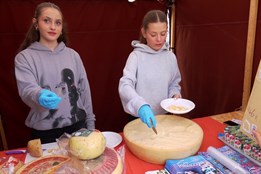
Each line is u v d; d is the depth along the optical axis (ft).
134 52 4.45
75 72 4.74
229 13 6.04
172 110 3.57
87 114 5.08
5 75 6.95
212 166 2.60
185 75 8.21
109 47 8.01
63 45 4.63
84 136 2.42
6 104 7.10
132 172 2.70
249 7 5.42
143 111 3.10
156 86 4.47
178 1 7.97
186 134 3.12
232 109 6.32
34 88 3.58
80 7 7.32
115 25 7.89
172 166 2.60
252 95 2.57
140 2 7.95
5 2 6.56
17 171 2.29
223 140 3.30
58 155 2.52
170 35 8.44
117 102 8.60
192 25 7.48
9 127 7.26
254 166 2.62
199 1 7.03
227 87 6.44
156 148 2.75
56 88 4.39
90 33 7.65
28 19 6.80
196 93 7.80
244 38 5.69
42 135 4.43
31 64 4.11
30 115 4.45
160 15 4.13
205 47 7.07
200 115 7.75
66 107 4.51
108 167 2.31
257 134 2.45
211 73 6.99
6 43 6.79
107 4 7.61
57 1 6.99
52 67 4.35
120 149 2.85
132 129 3.30
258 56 5.26
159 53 4.57
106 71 8.18
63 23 4.80
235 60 6.05
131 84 3.92
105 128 8.65
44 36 4.21
